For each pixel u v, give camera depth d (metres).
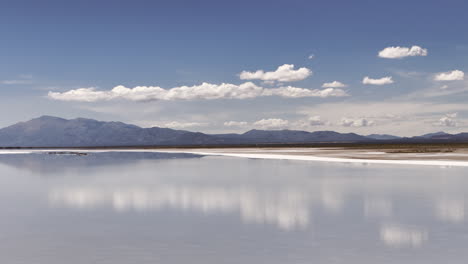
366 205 22.88
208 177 39.78
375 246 14.73
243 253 14.01
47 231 17.31
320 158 73.88
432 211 21.00
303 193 27.81
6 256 13.94
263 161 68.56
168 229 17.52
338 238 15.85
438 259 13.26
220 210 21.77
